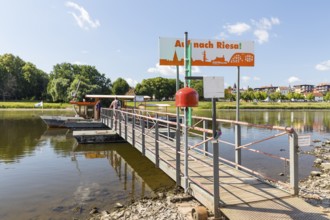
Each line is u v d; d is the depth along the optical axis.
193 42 6.84
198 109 64.69
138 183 8.27
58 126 23.52
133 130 10.39
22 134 20.14
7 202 6.77
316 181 7.88
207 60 6.89
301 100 133.12
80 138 15.19
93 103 26.14
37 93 93.88
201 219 4.52
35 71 93.81
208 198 4.70
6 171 9.77
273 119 38.12
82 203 6.66
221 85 4.41
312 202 5.83
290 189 4.81
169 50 6.89
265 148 14.62
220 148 14.03
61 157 12.16
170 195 6.70
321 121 34.50
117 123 15.51
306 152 13.15
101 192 7.47
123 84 87.94
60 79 71.94
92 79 83.75
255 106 69.31
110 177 8.95
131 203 6.55
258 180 5.66
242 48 7.04
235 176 5.94
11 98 89.62
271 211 4.23
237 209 4.30
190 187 5.45
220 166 6.78
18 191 7.61
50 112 54.22
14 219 5.80
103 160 11.52
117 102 18.27
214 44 6.91
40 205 6.56
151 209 5.78
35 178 8.90
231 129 23.70
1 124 28.03
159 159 7.43
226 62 6.95
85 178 8.88
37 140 17.22
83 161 11.34
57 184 8.23
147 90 92.38
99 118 24.48
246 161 11.02
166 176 8.96
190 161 7.27
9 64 89.56
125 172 9.57
